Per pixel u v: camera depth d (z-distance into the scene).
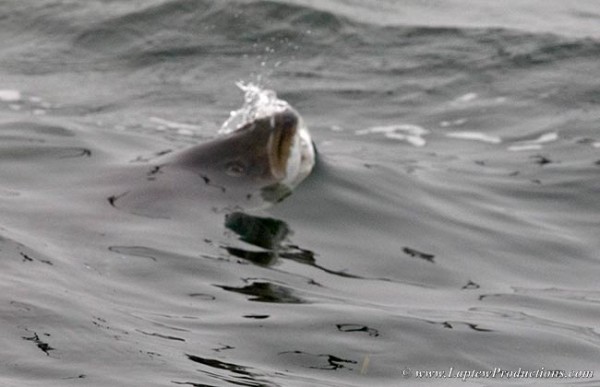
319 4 27.80
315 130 22.56
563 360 13.59
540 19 28.59
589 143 22.08
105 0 28.03
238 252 15.49
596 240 17.70
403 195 18.38
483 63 25.69
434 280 15.66
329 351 12.94
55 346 12.03
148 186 16.94
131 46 26.50
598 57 25.89
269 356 12.63
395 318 14.01
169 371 11.82
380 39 26.72
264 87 24.72
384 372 12.66
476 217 18.03
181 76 25.36
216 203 16.70
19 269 13.86
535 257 16.88
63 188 17.05
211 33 26.77
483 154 21.45
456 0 29.80
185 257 15.05
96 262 14.59
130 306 13.45
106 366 11.77
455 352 13.38
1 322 12.33
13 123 20.17
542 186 19.67
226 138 17.86
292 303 14.10
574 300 15.50
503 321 14.43
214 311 13.62
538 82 24.91
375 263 15.91
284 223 16.58
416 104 24.08
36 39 26.97
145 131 21.55
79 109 23.47
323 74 25.34
